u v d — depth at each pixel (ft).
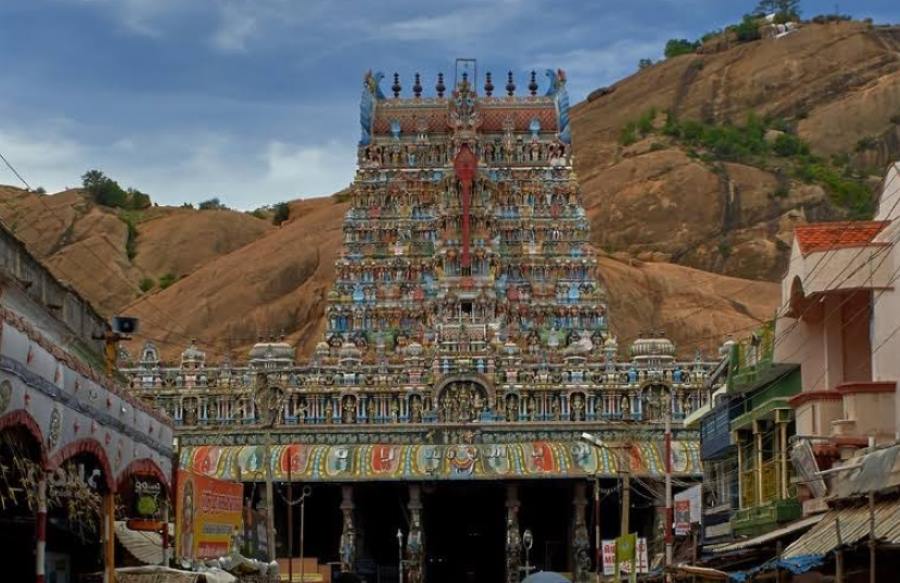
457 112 475.72
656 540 359.25
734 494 241.14
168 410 414.62
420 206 480.23
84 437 123.75
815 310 179.32
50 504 142.00
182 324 591.78
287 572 342.44
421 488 395.34
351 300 466.70
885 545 112.78
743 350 222.07
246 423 412.57
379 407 414.41
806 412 173.47
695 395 407.23
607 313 474.90
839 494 143.33
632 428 383.04
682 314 583.58
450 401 411.34
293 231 646.74
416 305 465.06
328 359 448.24
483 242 456.04
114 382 140.15
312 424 406.41
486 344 417.28
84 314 187.32
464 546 444.96
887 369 156.35
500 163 483.10
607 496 394.73
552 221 475.31
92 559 167.63
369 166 483.51
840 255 163.32
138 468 149.18
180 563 171.73
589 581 380.58
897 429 152.46
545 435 398.42
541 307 463.01
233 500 204.85
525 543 406.41
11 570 147.84
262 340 481.46
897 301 153.38
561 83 499.51
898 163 162.61
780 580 138.10
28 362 104.68
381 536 443.32
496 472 385.91
